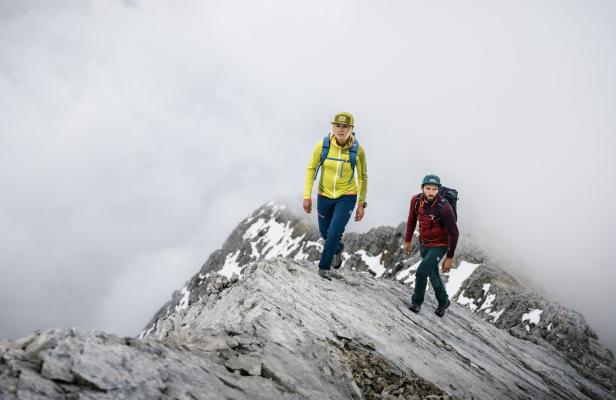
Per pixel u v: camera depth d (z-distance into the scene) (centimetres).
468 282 4734
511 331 2089
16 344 411
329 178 911
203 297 1000
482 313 3894
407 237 1086
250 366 521
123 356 426
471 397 740
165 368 442
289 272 934
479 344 1206
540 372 1347
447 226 988
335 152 901
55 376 373
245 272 985
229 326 609
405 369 721
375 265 6850
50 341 406
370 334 805
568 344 2547
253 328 623
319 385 553
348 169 902
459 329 1245
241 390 465
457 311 1523
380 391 643
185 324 941
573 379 1477
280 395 489
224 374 483
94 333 440
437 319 1192
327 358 634
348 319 825
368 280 1250
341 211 917
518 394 895
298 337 650
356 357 691
